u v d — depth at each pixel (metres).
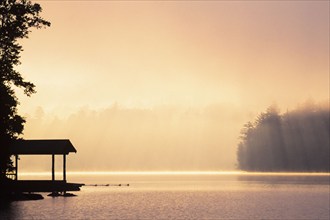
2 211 53.78
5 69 62.44
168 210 62.09
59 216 51.16
